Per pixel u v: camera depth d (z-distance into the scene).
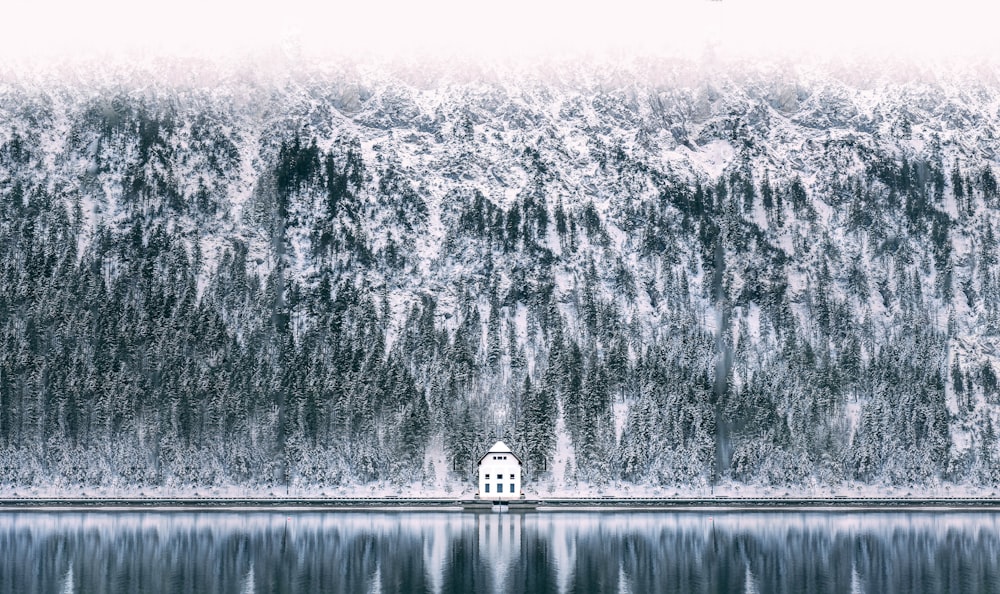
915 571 149.75
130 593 131.38
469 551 163.50
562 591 135.00
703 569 150.25
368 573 144.75
